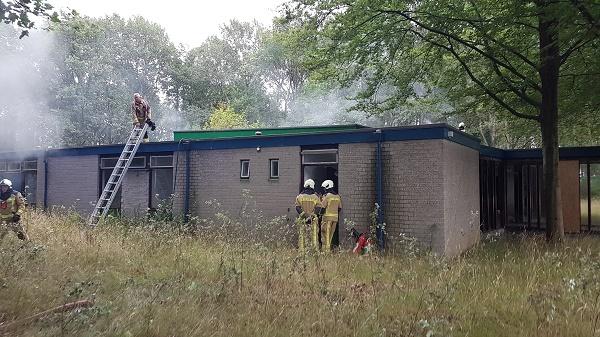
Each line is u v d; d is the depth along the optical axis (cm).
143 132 1296
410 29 1216
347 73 1341
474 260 844
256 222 1170
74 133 3372
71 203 1499
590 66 1219
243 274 670
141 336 456
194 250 859
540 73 1160
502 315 546
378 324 503
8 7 613
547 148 1145
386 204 1009
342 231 1049
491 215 1441
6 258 673
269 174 1173
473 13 1169
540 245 1061
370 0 1092
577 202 1470
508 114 1562
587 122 1736
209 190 1259
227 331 475
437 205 955
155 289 589
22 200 906
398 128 1000
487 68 1332
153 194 1393
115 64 3878
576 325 488
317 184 1190
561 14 845
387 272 725
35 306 531
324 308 539
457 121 2984
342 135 1073
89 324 461
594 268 627
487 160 1420
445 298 576
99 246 836
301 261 725
